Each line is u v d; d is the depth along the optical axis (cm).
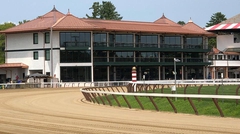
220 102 2347
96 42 6469
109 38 6644
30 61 6575
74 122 1761
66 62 6309
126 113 2167
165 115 2052
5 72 6781
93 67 6438
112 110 2356
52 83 5847
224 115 2033
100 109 2425
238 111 2067
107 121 1788
